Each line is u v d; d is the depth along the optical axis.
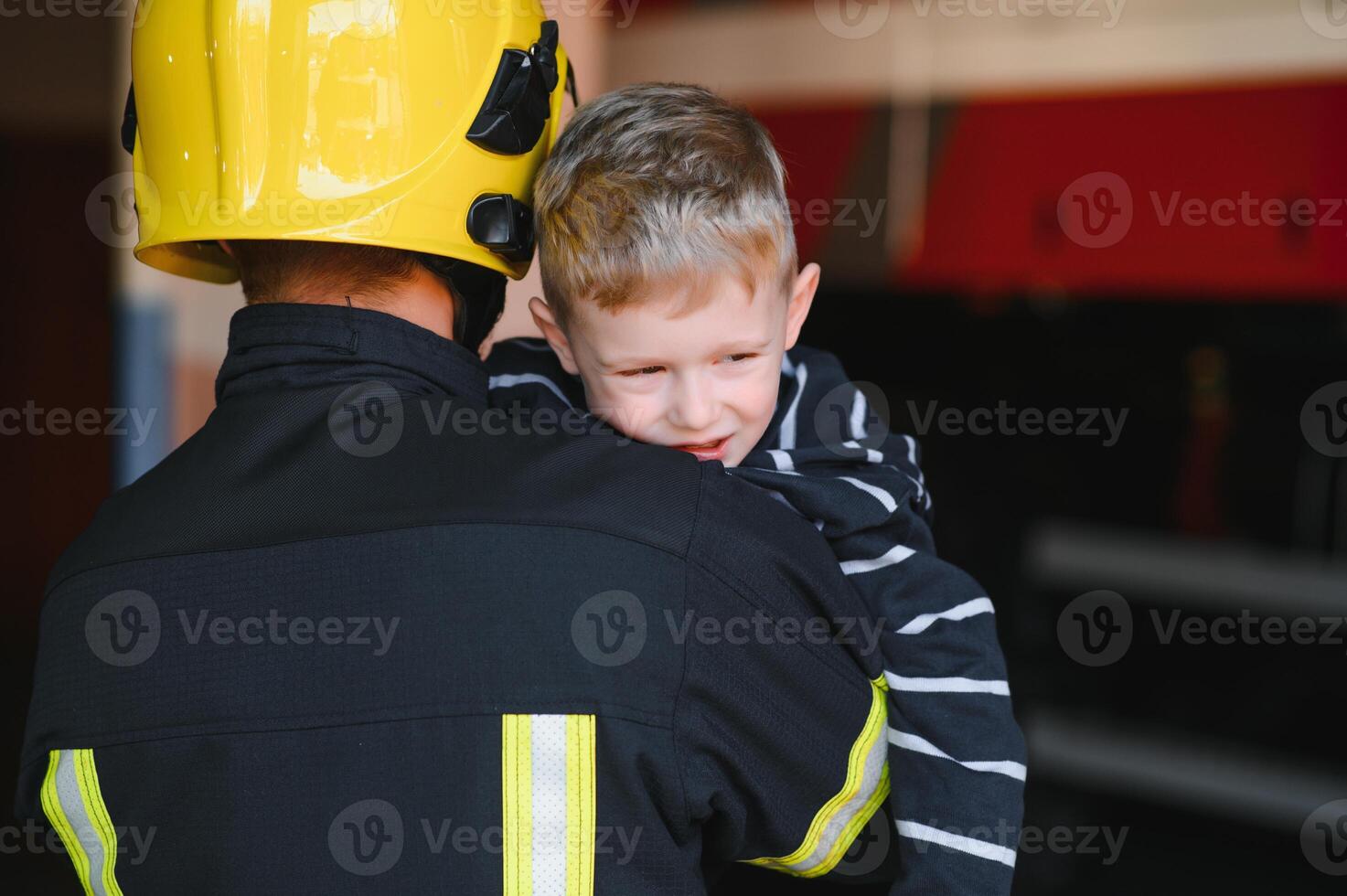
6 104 6.46
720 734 1.26
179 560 1.27
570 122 1.57
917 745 1.49
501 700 1.19
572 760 1.19
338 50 1.36
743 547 1.30
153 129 1.47
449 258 1.43
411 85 1.38
